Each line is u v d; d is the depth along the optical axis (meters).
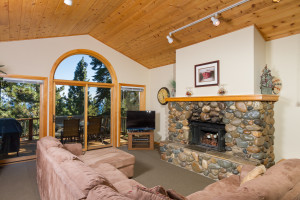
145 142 5.69
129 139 5.22
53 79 4.52
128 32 4.38
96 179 1.35
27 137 4.26
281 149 3.29
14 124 4.10
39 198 2.50
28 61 4.17
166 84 5.71
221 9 2.91
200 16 3.19
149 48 4.94
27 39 4.16
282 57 3.28
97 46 5.23
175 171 3.57
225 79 3.47
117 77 5.60
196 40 3.93
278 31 3.18
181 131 4.22
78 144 3.33
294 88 3.14
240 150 3.13
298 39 3.10
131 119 5.27
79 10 3.32
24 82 4.19
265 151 3.09
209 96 3.56
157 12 3.38
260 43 3.29
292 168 1.55
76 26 4.18
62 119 4.71
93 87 5.25
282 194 1.20
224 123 3.40
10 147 4.05
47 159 2.00
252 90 3.07
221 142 3.53
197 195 1.80
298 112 3.10
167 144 4.17
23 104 4.21
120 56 5.68
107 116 5.54
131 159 3.14
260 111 2.93
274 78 3.37
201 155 3.42
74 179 1.41
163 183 3.05
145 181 3.12
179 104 4.32
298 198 1.24
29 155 4.21
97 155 3.21
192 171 3.57
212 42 3.71
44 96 4.38
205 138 4.01
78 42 4.90
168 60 5.36
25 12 2.86
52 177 1.78
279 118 3.32
